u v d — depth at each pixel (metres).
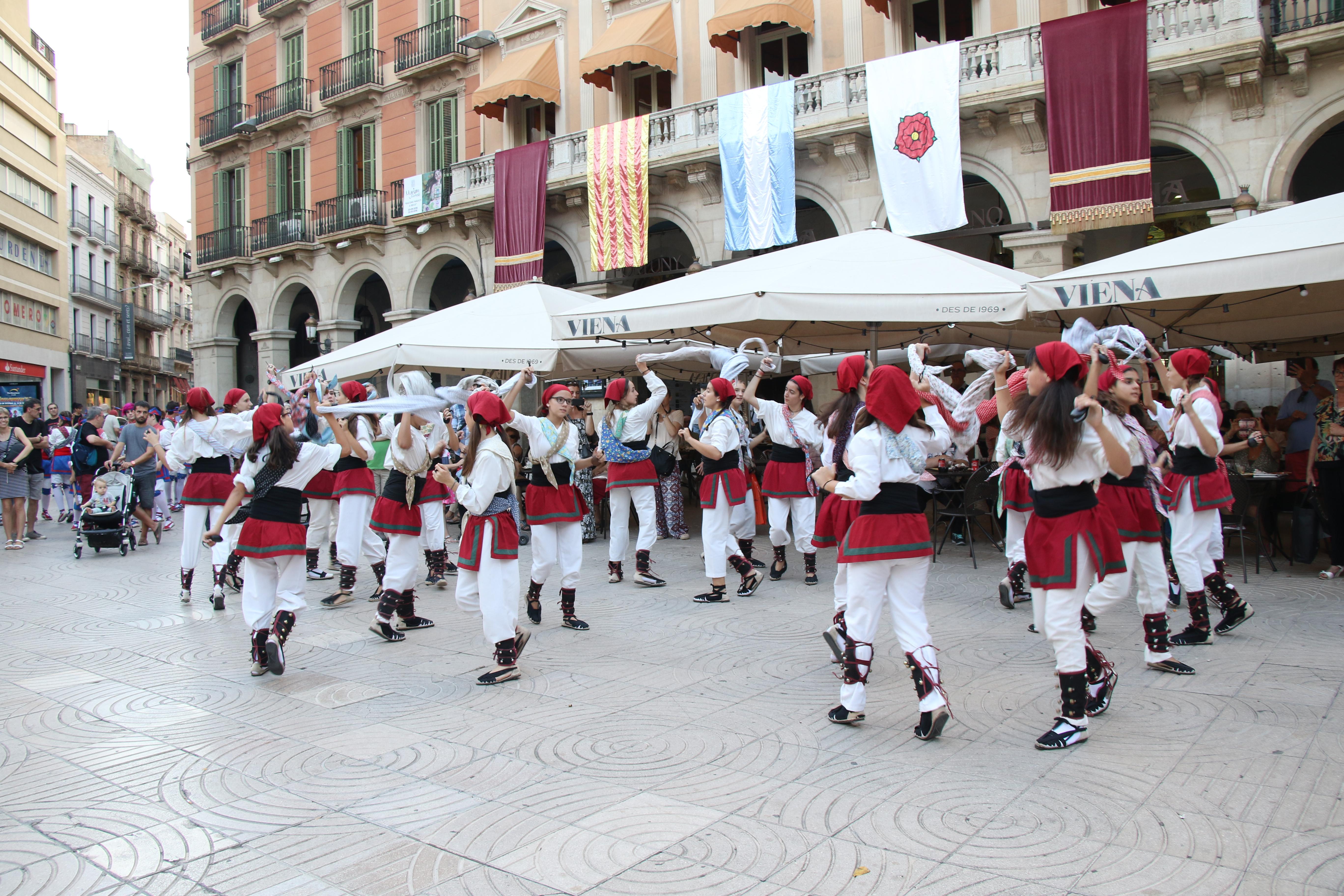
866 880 3.14
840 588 5.67
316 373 6.96
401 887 3.20
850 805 3.76
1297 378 10.16
